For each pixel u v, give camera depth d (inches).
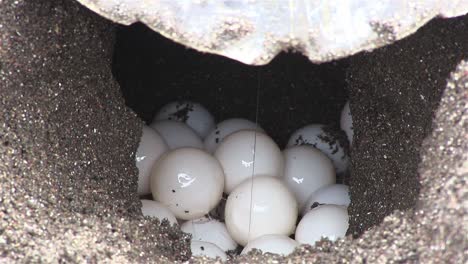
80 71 39.9
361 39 36.4
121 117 41.3
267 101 47.5
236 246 43.2
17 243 37.4
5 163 38.2
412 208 37.9
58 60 39.2
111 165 40.6
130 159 41.6
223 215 44.1
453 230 36.6
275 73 47.5
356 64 42.9
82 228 38.1
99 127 40.4
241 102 47.6
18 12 38.1
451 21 39.3
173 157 43.0
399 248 37.2
